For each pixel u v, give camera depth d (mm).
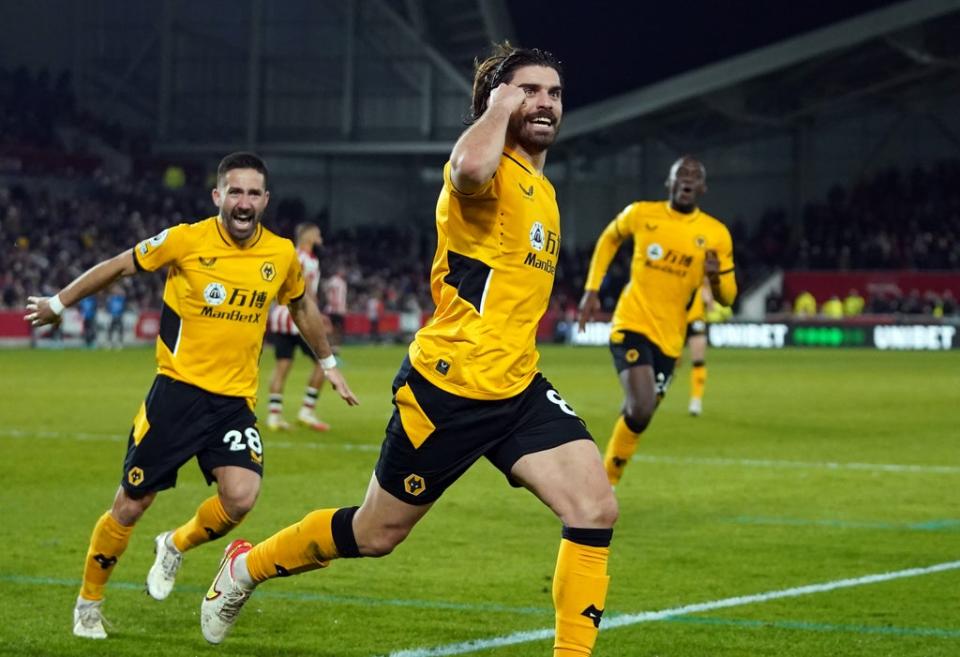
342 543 6172
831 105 63844
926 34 54719
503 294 5832
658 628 7492
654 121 65938
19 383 28906
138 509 7301
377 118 68812
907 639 7215
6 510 11750
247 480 7375
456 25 64188
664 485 13719
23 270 53781
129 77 70562
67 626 7488
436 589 8547
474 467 15008
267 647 7047
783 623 7609
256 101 69188
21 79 66188
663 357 12383
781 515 11711
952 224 63531
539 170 6113
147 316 53625
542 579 8867
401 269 68750
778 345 57906
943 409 23844
